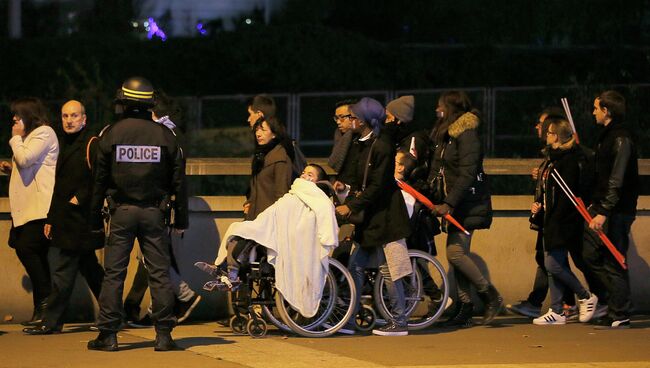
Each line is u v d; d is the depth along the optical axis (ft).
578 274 92.68
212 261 86.94
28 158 79.87
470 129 81.82
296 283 76.28
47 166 80.89
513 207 91.45
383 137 77.61
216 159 92.17
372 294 81.82
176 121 81.25
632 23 255.50
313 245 76.59
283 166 78.64
